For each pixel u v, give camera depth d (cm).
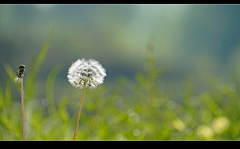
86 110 130
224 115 128
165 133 123
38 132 119
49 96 127
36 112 126
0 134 117
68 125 123
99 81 96
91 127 125
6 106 119
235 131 122
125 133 126
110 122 127
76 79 96
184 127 127
